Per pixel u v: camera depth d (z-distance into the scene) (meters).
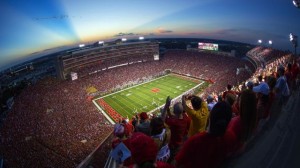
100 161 18.83
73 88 59.47
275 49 57.28
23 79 94.00
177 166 3.55
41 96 50.88
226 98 6.47
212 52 85.31
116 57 95.00
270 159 3.78
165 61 84.88
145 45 98.12
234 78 53.22
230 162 3.69
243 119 3.86
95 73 73.75
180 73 73.75
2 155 27.91
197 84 60.81
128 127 8.64
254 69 54.06
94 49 87.75
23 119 39.03
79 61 82.25
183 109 5.71
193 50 93.62
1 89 75.94
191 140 3.45
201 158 3.34
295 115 5.36
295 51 20.05
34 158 26.03
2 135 34.09
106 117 42.91
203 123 5.45
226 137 3.44
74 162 23.59
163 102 49.59
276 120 5.39
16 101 46.91
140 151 3.13
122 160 5.09
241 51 83.19
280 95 6.82
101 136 30.47
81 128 34.38
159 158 4.66
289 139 4.27
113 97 54.88
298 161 3.59
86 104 48.72
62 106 45.78
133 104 49.41
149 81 67.94
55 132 33.19
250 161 3.75
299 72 9.83
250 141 4.29
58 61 66.69
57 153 26.45
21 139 31.89
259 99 5.55
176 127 5.62
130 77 70.06
